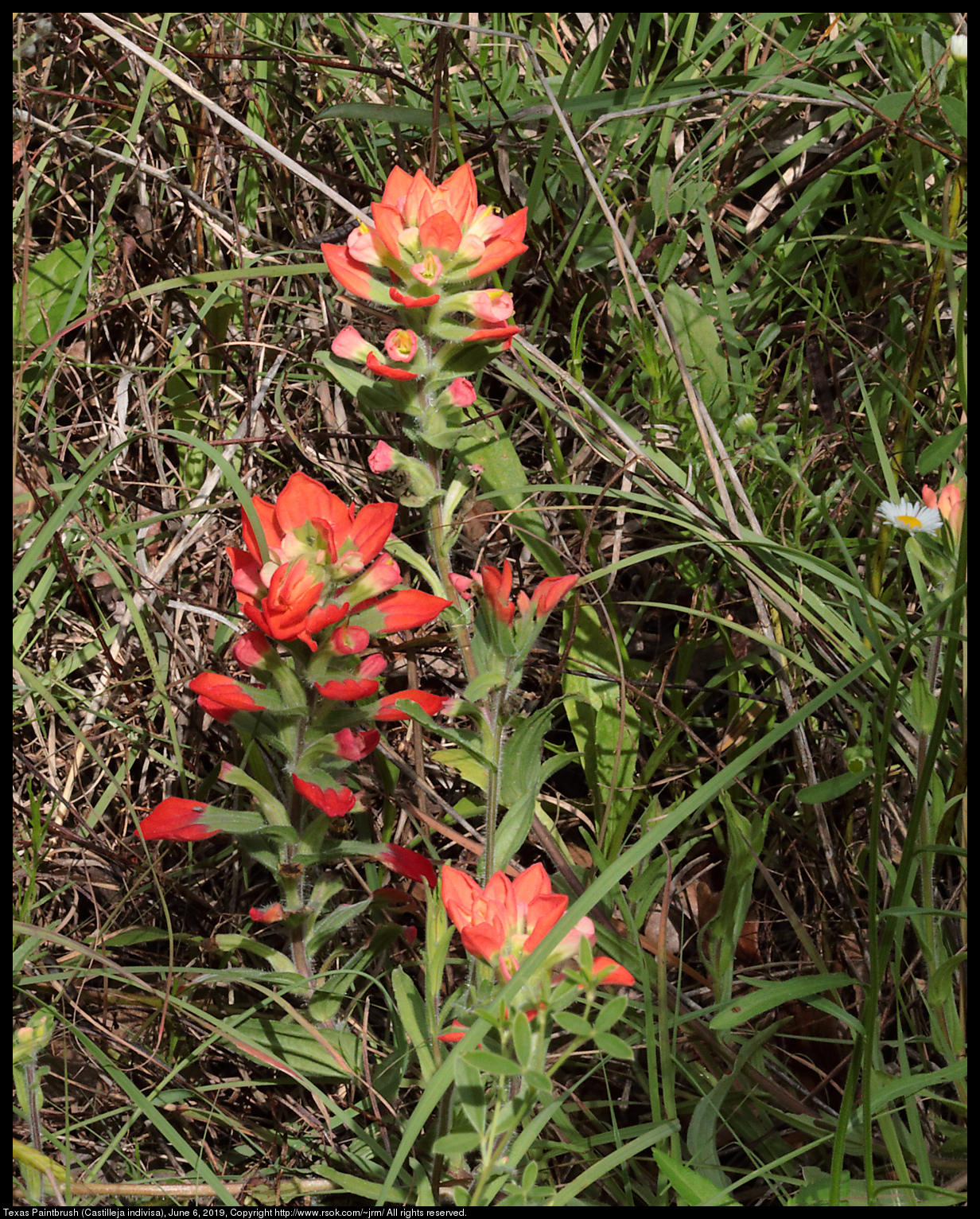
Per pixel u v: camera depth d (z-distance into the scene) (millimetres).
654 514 708
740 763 594
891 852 693
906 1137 633
